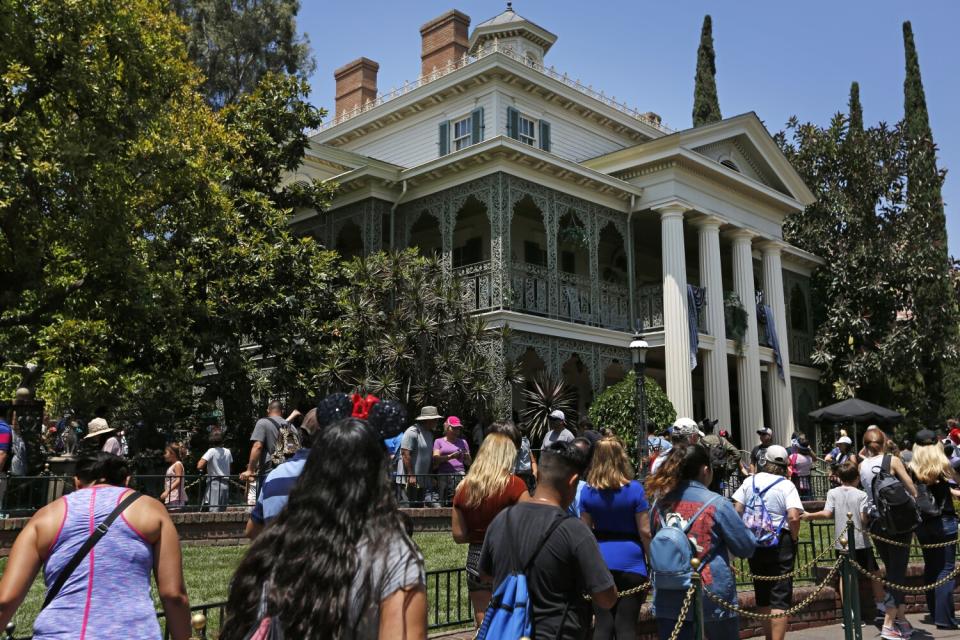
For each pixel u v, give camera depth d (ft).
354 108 103.35
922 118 125.49
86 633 11.27
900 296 110.01
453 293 63.00
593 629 17.29
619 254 98.58
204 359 60.54
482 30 100.58
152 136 50.26
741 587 29.01
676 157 79.92
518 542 13.53
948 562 28.96
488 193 70.90
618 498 18.22
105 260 47.37
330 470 8.27
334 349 59.77
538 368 85.76
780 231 97.30
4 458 34.12
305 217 83.15
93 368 51.42
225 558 33.06
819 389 111.55
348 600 7.64
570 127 93.40
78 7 44.96
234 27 110.01
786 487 23.30
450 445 45.88
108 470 12.90
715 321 82.84
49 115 47.06
